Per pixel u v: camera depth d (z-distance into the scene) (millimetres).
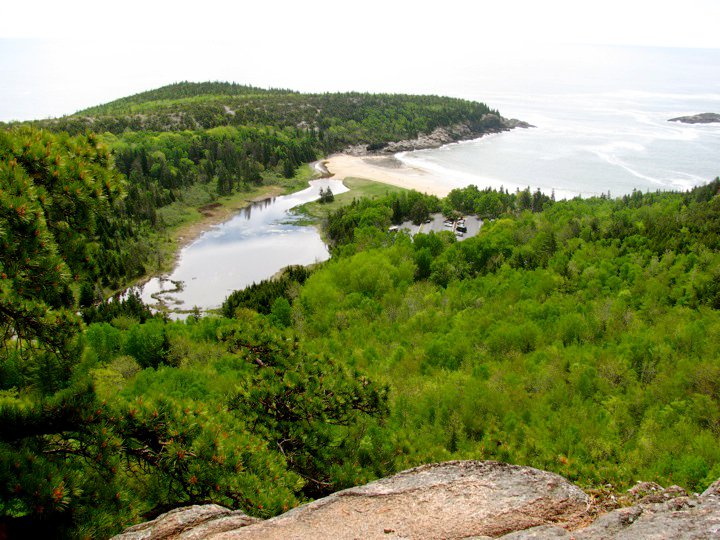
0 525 8617
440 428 31031
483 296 61312
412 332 52844
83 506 9188
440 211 143250
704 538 7031
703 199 110812
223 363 39031
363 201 134625
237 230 129000
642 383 35219
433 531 8750
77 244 11734
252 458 11945
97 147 13055
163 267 105438
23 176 10047
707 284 50344
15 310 9969
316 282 71438
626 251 69688
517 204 144375
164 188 149500
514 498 9469
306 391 17016
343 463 19000
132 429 10867
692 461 22375
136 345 47781
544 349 43000
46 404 10070
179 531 9000
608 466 24016
